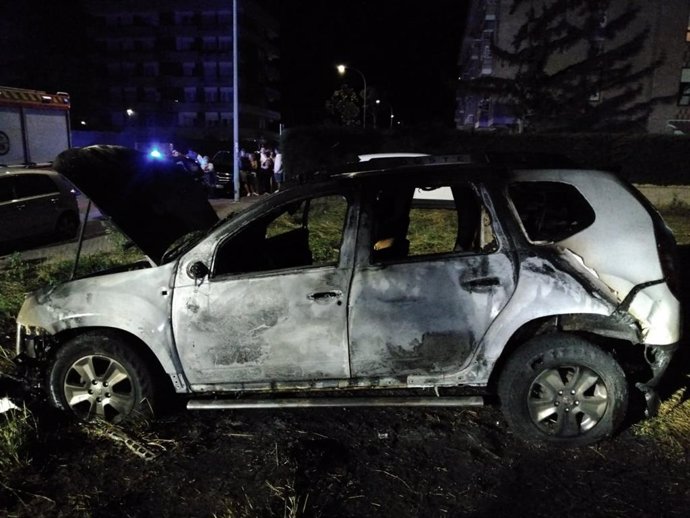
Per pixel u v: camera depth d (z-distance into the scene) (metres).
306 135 19.80
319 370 3.72
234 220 3.71
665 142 17.53
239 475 3.46
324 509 3.14
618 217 3.55
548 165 3.70
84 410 4.00
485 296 3.53
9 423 3.80
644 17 27.97
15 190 10.62
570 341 3.47
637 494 3.21
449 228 9.93
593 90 22.53
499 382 3.63
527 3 26.81
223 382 3.82
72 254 10.02
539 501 3.17
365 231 3.62
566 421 3.56
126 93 65.19
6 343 5.63
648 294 3.44
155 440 3.81
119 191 3.93
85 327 3.99
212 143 47.75
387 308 3.59
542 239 3.57
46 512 3.17
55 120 16.73
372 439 3.81
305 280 3.64
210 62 63.53
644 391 3.63
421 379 3.69
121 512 3.16
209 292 3.69
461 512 3.11
